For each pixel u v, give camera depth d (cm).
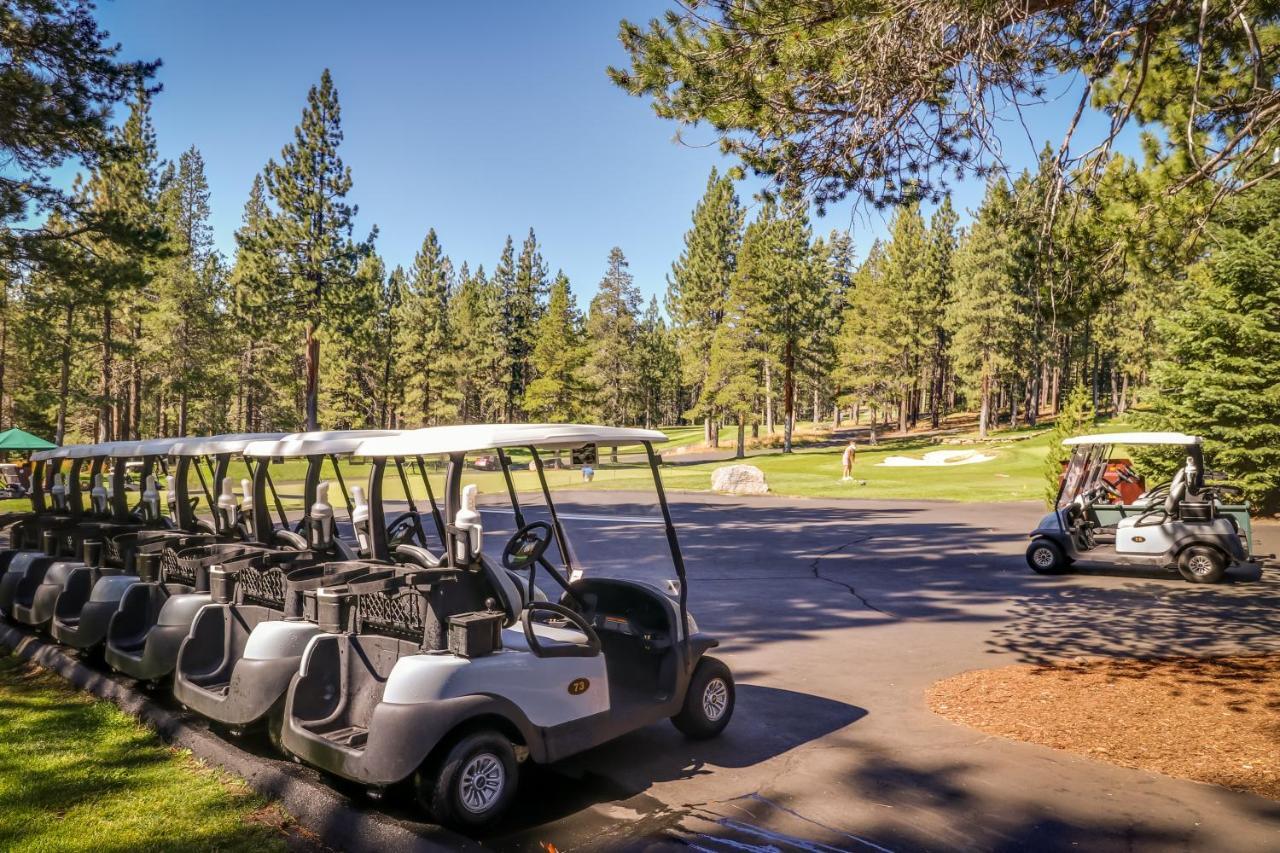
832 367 6588
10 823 408
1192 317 1928
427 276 7681
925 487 2892
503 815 412
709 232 7069
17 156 1295
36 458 896
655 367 10169
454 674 392
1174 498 1155
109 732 543
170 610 554
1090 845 389
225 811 423
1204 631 848
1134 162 690
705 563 1395
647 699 496
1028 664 733
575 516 542
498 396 7869
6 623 826
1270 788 448
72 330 4072
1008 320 5488
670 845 391
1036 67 621
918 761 501
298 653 462
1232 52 636
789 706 619
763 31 576
